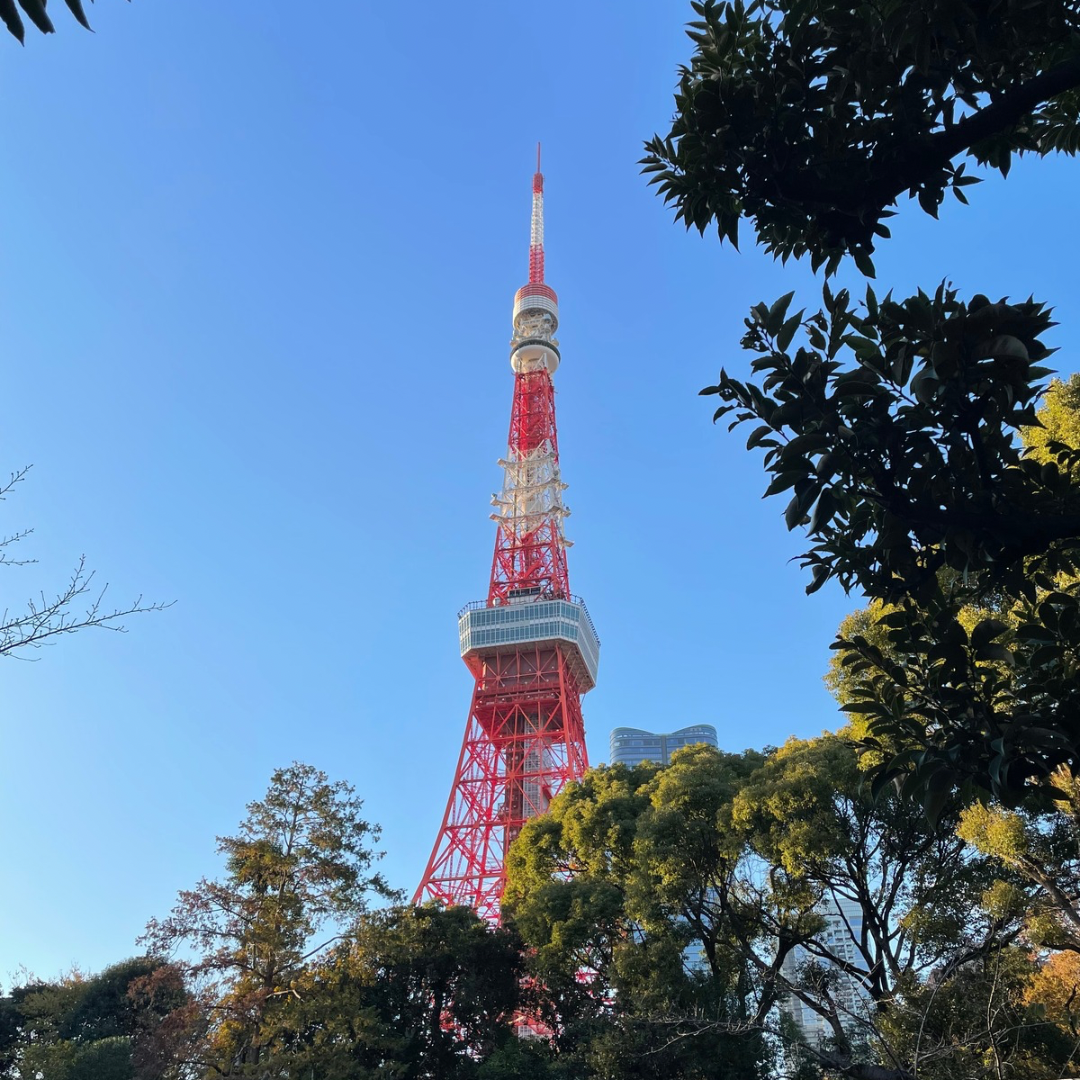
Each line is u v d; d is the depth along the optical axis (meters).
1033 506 7.41
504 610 109.81
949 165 8.99
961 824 23.59
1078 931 22.47
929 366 6.76
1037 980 25.48
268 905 33.59
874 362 7.21
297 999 32.72
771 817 32.19
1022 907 24.11
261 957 33.22
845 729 35.22
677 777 36.97
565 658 110.12
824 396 7.35
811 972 26.73
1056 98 9.66
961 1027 23.58
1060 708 7.32
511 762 96.62
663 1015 30.22
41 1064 36.59
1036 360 6.71
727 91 8.65
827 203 8.48
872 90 8.41
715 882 34.34
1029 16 7.70
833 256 9.16
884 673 8.34
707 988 32.44
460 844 87.31
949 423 7.10
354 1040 35.69
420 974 41.56
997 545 7.24
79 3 4.99
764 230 9.49
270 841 35.03
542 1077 35.81
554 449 127.38
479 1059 40.50
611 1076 31.84
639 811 41.19
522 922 40.19
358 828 36.62
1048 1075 23.70
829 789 31.25
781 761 34.25
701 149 9.05
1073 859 25.66
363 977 33.78
